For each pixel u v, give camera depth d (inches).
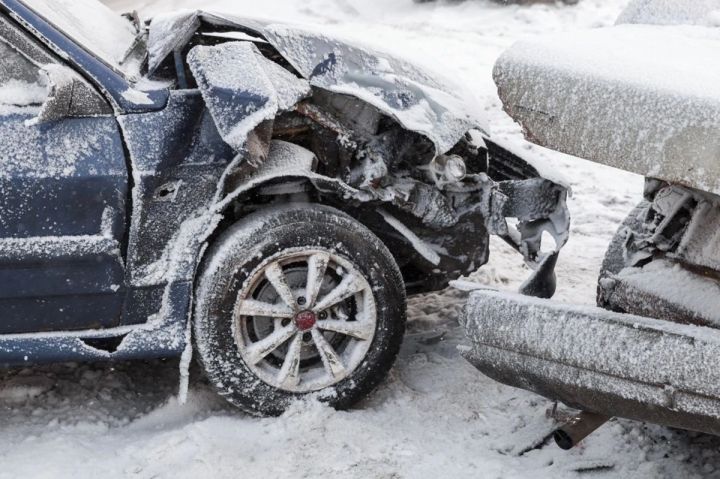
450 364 161.8
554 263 141.9
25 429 140.6
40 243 127.6
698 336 99.4
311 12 584.4
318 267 138.3
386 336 143.5
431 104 145.1
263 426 138.6
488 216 153.3
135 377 158.1
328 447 134.6
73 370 159.0
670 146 98.5
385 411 145.9
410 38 476.1
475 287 122.1
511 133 306.2
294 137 148.6
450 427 142.3
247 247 134.6
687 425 102.8
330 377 141.7
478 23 509.4
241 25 157.6
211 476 127.6
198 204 136.0
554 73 110.0
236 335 136.2
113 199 129.6
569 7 520.7
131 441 137.4
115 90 132.0
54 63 131.6
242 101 128.6
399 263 157.0
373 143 147.5
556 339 109.7
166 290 134.9
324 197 147.9
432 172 148.2
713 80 100.9
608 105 104.0
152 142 132.0
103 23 158.7
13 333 132.1
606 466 130.3
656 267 134.2
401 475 129.0
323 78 142.3
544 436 138.3
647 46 116.3
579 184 263.6
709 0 135.5
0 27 130.1
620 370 104.1
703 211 129.6
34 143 127.5
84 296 131.9
